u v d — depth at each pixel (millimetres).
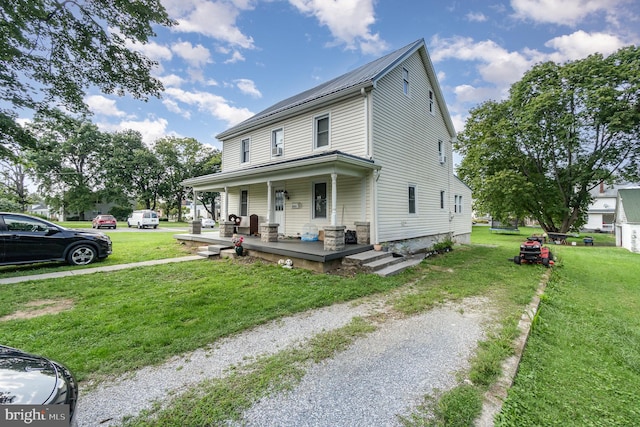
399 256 8562
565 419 2076
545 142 19281
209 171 40312
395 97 9609
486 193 21094
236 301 4617
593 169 17859
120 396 2213
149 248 10734
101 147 35781
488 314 4250
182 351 2977
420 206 11180
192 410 2047
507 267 8172
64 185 34312
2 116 5840
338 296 4984
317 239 9484
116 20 5570
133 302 4500
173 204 43812
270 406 2104
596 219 33375
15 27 4746
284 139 10961
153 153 38500
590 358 3053
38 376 1600
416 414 2027
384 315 4184
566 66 17406
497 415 2029
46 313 4070
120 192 36281
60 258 7242
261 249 7965
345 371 2607
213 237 10445
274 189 11508
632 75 15203
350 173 7836
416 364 2750
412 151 10648
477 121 22906
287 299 4719
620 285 6477
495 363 2713
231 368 2650
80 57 5750
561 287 6188
